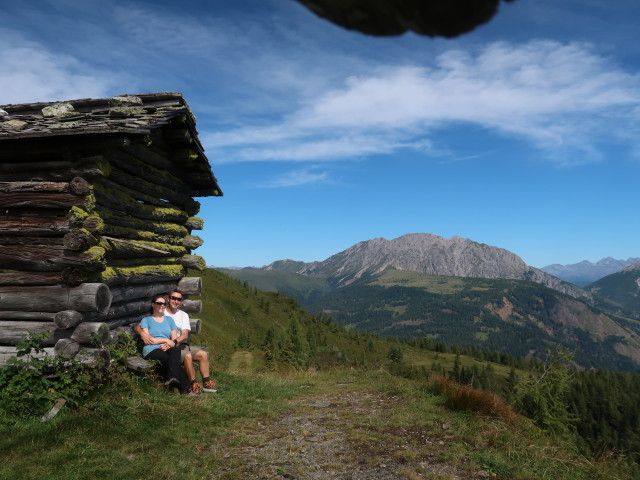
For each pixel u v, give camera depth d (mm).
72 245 4699
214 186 7910
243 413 5078
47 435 3686
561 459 3840
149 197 6492
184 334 6137
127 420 4207
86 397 4660
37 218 4867
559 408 9242
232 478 3299
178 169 7395
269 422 4875
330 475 3463
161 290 7000
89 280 4934
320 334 101062
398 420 4840
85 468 3197
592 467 3820
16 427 3969
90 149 5004
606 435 66250
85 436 3703
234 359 12070
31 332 4688
